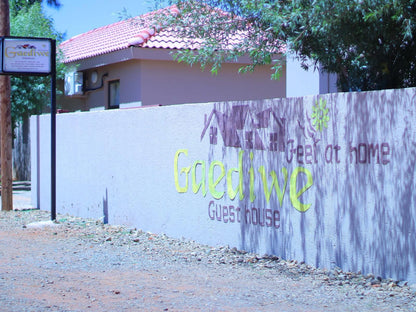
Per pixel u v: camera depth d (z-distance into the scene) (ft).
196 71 66.85
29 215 51.01
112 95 71.92
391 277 26.37
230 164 34.86
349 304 23.34
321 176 29.55
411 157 25.59
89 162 48.14
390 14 30.48
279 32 33.78
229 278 28.02
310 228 30.12
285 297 24.50
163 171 40.01
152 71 65.16
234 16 37.42
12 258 32.42
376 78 34.73
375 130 27.04
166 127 39.68
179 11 39.52
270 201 32.35
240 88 68.95
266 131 32.53
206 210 36.60
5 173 54.03
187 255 33.47
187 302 23.81
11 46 44.39
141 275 28.66
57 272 29.09
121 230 42.19
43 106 83.87
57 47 77.46
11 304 23.30
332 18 30.89
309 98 30.14
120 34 74.74
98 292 25.35
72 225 44.73
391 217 26.35
